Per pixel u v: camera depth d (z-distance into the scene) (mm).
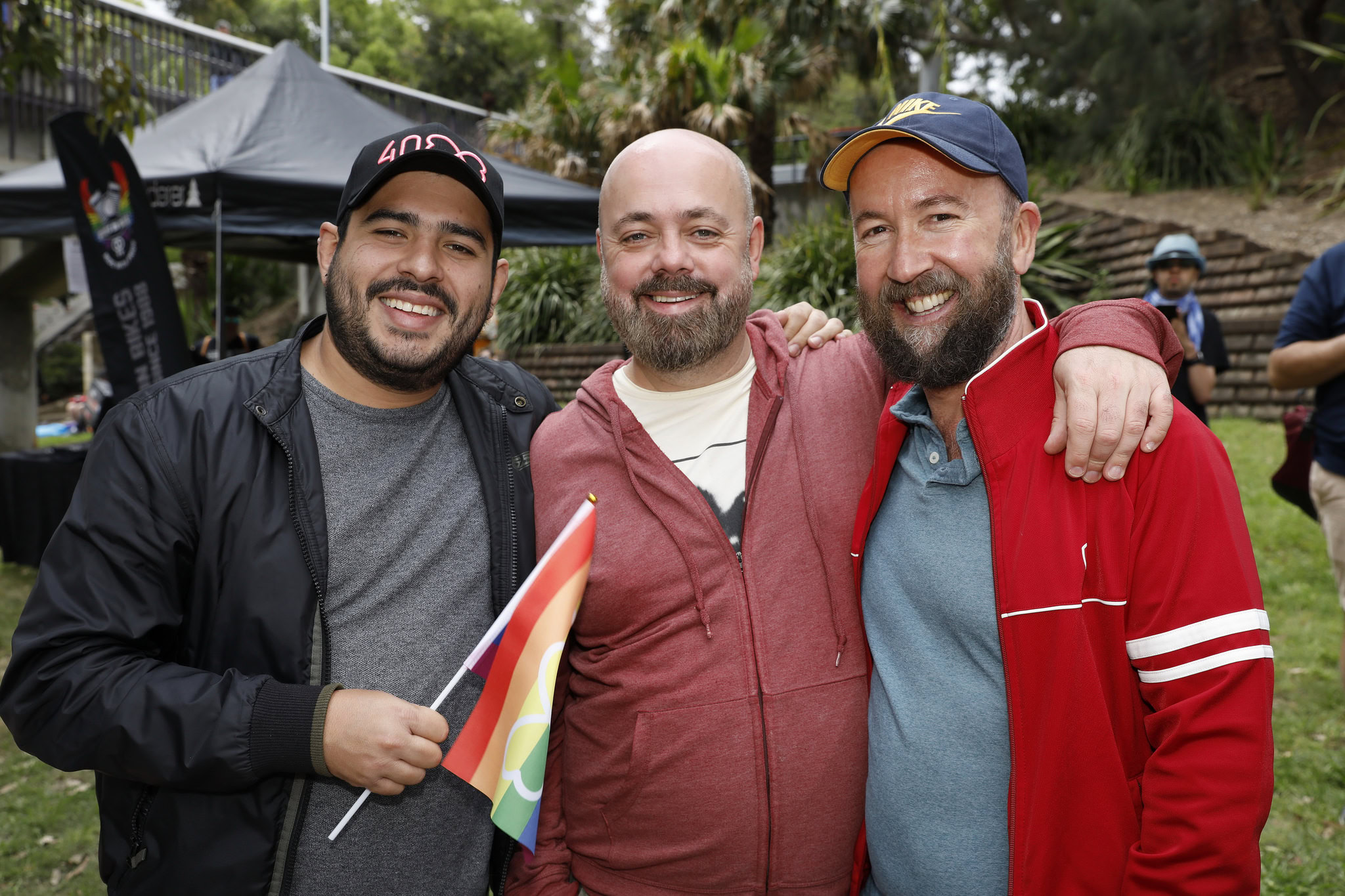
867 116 12719
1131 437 1148
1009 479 1283
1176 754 1113
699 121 8891
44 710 1276
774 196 9766
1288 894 2482
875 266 1374
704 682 1490
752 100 8953
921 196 1314
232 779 1241
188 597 1406
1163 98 11516
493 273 1564
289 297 17547
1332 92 11211
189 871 1312
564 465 1655
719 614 1513
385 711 1246
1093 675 1186
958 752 1296
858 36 9680
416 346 1457
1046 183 12344
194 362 6984
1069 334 1270
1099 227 10141
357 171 1501
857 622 1558
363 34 30750
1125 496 1182
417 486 1540
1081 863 1197
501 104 30547
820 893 1496
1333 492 2854
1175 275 4277
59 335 14641
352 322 1453
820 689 1505
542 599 1428
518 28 30766
